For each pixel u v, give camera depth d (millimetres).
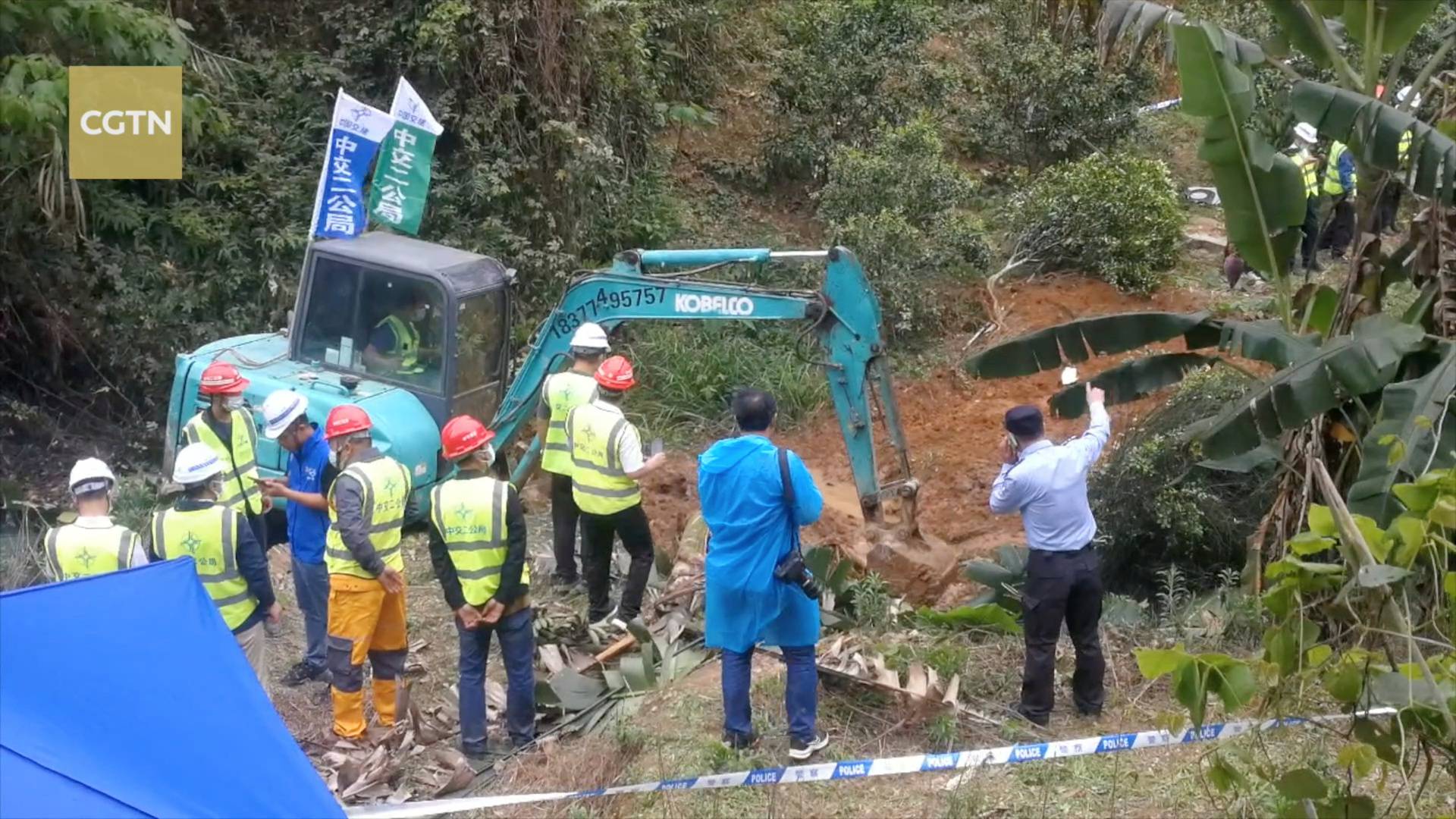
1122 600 8250
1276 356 6973
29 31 10938
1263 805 5789
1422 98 8586
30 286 11930
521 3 13242
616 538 10141
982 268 15133
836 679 6988
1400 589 5438
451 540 6832
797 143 16125
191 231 12438
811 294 9000
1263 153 6953
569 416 8656
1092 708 6828
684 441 12500
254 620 7070
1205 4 17188
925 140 14758
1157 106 19031
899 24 16234
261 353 10180
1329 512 4773
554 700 7453
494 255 13250
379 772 6797
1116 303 14844
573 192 13680
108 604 4609
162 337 12250
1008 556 8312
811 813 6039
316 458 7969
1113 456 9711
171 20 11914
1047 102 16734
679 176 16188
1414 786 5879
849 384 9016
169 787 4168
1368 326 6816
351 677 7215
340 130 9664
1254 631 7594
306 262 9898
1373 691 4781
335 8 14125
